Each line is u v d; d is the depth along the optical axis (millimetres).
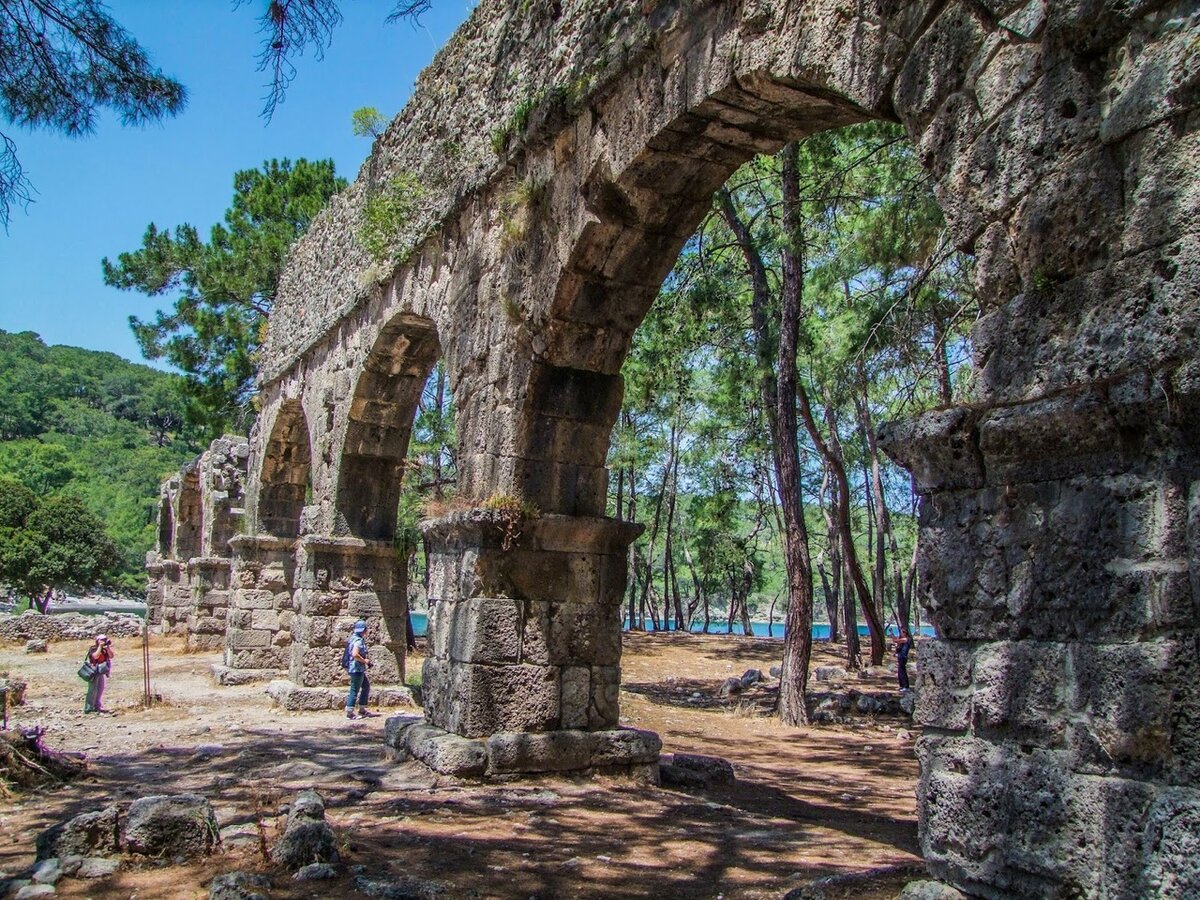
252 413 29609
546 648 9664
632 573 47312
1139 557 3586
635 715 17312
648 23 7934
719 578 49219
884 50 5352
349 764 10336
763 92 6992
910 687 20359
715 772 10961
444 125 12406
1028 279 4320
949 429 4242
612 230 9000
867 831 8609
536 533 9633
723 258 18625
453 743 9164
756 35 6707
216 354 29312
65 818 8016
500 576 9531
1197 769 3305
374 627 16203
